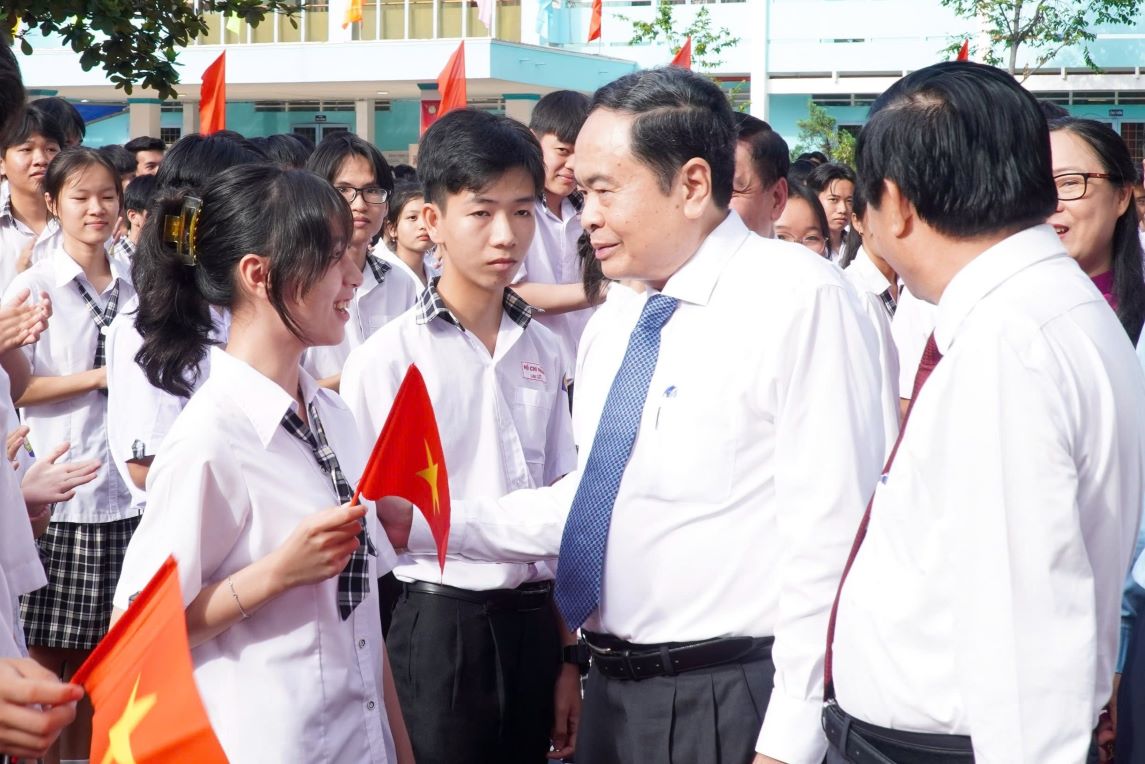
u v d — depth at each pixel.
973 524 1.78
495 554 2.71
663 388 2.41
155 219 2.57
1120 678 2.65
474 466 3.04
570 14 26.20
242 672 2.26
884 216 1.99
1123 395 1.83
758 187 3.42
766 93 26.02
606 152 2.39
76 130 5.86
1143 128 24.58
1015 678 1.73
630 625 2.43
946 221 1.91
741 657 2.36
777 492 2.28
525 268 4.67
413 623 2.97
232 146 4.01
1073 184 3.16
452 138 2.98
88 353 4.50
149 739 1.57
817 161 7.97
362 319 4.62
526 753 3.08
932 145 1.89
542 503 2.73
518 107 24.28
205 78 8.78
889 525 1.90
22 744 1.67
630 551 2.42
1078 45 23.92
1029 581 1.74
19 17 5.64
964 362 1.82
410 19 24.48
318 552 2.17
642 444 2.42
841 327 2.29
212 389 2.31
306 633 2.30
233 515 2.27
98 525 4.34
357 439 2.62
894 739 1.90
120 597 2.22
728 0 25.86
